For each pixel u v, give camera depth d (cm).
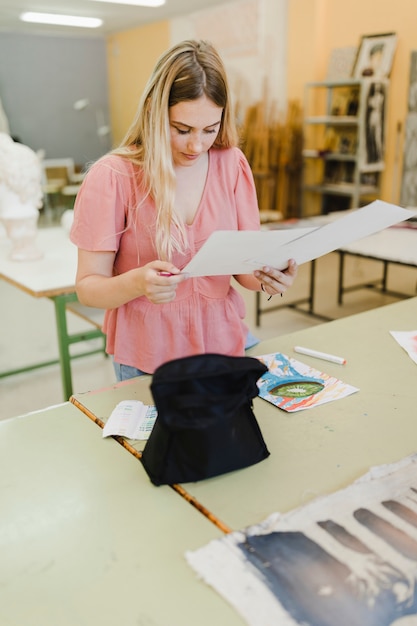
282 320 388
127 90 896
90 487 89
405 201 523
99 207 113
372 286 442
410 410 111
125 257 122
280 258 112
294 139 595
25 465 95
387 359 134
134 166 115
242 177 128
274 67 613
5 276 241
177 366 84
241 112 662
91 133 938
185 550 75
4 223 263
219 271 107
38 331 378
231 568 71
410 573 70
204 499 85
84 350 341
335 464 93
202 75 102
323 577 69
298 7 569
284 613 64
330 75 560
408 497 83
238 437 90
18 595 68
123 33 865
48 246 303
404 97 506
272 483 88
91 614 65
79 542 77
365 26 525
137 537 78
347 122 525
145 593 68
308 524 78
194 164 120
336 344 143
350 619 64
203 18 698
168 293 101
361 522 78
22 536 78
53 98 887
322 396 116
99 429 106
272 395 117
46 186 772
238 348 131
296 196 614
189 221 121
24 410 269
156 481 88
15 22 764
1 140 253
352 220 108
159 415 85
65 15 722
